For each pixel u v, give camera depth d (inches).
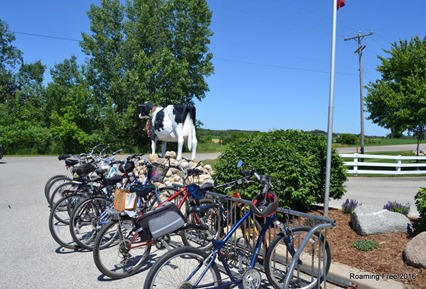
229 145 260.8
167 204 133.0
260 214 137.8
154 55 1258.6
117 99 1269.7
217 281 131.9
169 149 1264.8
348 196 413.7
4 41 1699.1
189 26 1338.6
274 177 214.7
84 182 214.4
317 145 250.5
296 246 152.5
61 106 1186.6
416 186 521.0
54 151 1118.4
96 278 164.6
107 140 1197.1
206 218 189.0
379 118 783.1
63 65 1353.3
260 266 161.0
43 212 291.7
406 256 160.4
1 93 1626.5
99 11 1280.8
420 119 709.9
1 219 269.3
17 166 689.0
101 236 160.7
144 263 175.6
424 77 724.0
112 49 1306.6
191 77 1350.9
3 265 179.5
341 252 177.8
